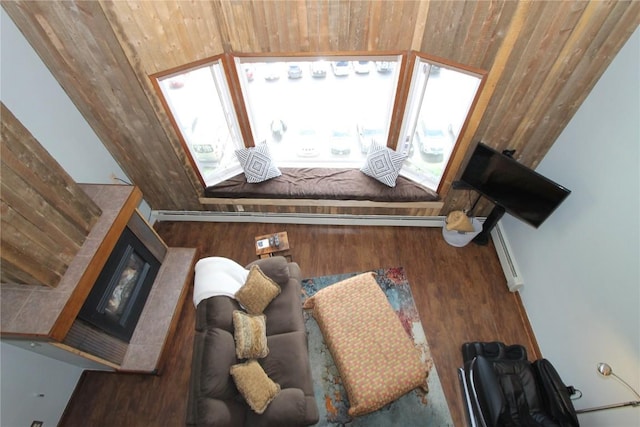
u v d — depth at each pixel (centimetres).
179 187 378
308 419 232
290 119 407
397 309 339
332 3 251
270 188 371
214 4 261
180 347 320
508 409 229
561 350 286
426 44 268
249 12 262
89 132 322
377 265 373
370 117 401
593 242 256
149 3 244
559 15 233
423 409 280
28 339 207
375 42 274
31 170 210
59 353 237
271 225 412
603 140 251
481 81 274
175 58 276
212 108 359
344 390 290
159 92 293
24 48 257
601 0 222
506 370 258
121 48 259
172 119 316
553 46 248
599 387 246
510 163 293
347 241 395
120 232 266
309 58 296
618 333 233
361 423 274
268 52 289
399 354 259
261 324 265
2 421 238
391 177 361
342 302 289
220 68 305
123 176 372
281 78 386
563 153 293
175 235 404
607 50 242
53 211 223
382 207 384
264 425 225
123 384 300
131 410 288
